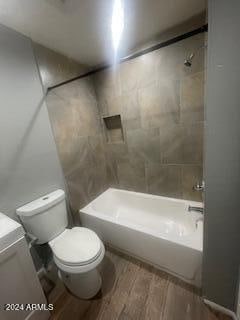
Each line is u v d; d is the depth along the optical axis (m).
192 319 1.19
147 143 2.03
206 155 0.93
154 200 2.15
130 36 1.59
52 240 1.52
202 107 1.59
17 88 1.40
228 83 0.78
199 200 1.90
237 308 1.08
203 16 1.38
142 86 1.85
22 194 1.45
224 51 0.75
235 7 0.69
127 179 2.38
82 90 2.02
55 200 1.55
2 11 1.13
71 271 1.24
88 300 1.39
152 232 1.49
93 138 2.22
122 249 1.82
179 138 1.80
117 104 2.09
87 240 1.46
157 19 1.39
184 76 1.60
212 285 1.18
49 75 1.65
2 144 1.31
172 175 1.99
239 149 0.84
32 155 1.52
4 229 1.06
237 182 0.89
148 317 1.23
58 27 1.35
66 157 1.85
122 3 1.17
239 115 0.80
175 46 1.56
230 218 0.97
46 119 1.63
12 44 1.36
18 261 1.07
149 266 1.65
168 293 1.37
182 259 1.36
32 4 1.09
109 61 1.98
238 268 1.04
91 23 1.34
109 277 1.57
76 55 1.83
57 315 1.31
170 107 1.75
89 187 2.21
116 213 2.36
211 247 1.09
